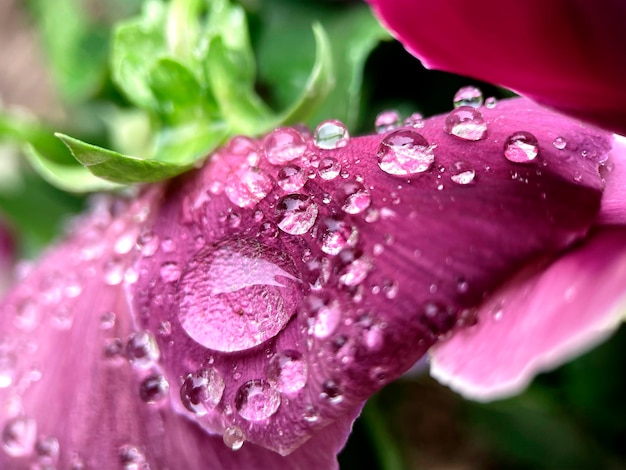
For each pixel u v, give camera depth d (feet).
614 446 0.32
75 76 0.34
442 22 0.15
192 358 0.17
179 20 0.23
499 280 0.15
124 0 0.35
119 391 0.18
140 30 0.23
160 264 0.18
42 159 0.22
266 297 0.16
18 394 0.20
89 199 0.33
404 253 0.16
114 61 0.23
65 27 0.35
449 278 0.15
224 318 0.17
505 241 0.15
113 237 0.21
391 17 0.15
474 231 0.15
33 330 0.21
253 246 0.17
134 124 0.32
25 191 0.36
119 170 0.19
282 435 0.16
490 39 0.15
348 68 0.27
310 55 0.30
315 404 0.15
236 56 0.23
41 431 0.19
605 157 0.17
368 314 0.15
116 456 0.18
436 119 0.18
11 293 0.23
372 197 0.16
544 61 0.15
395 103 0.31
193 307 0.17
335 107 0.26
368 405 0.28
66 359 0.19
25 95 0.46
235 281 0.17
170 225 0.19
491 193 0.16
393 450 0.28
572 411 0.32
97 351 0.19
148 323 0.18
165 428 0.17
